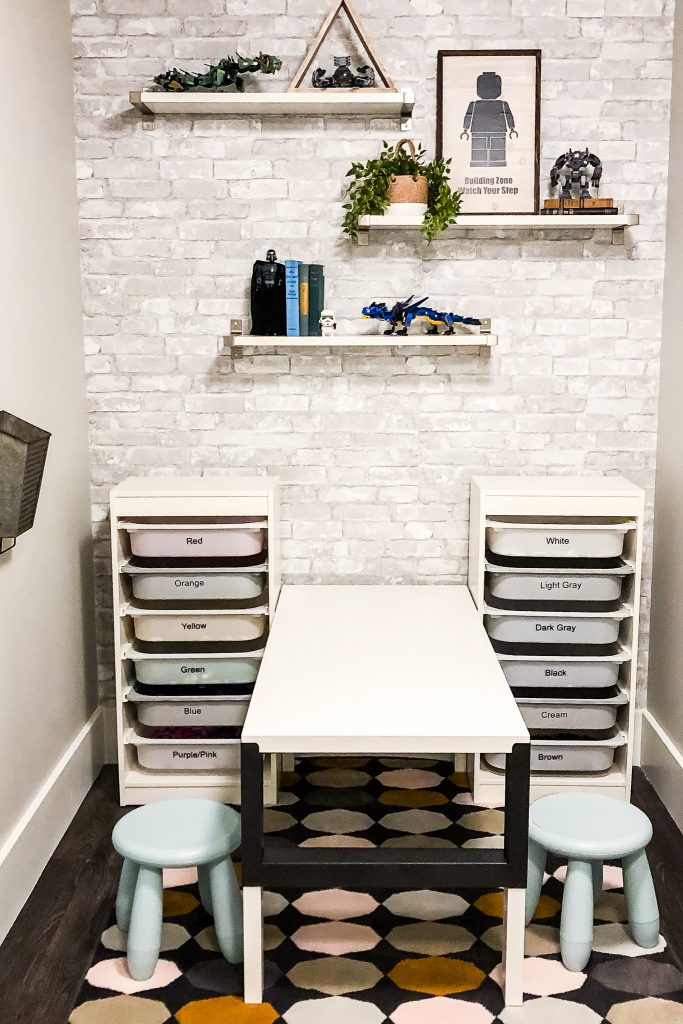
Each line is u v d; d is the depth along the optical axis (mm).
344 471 3346
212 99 3018
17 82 2596
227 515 2953
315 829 2924
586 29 3133
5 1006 2160
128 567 2977
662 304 3242
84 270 3242
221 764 3094
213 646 3043
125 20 3129
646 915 2350
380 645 2660
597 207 3096
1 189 2461
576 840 2232
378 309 3139
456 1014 2129
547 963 2314
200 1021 2105
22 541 2600
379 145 3191
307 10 3127
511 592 3016
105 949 2375
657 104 3158
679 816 2930
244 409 3312
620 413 3299
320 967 2291
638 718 3408
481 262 3236
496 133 3158
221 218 3225
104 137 3186
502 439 3322
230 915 2287
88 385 3295
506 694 2293
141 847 2211
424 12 3129
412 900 2586
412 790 3201
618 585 3008
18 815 2572
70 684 3072
